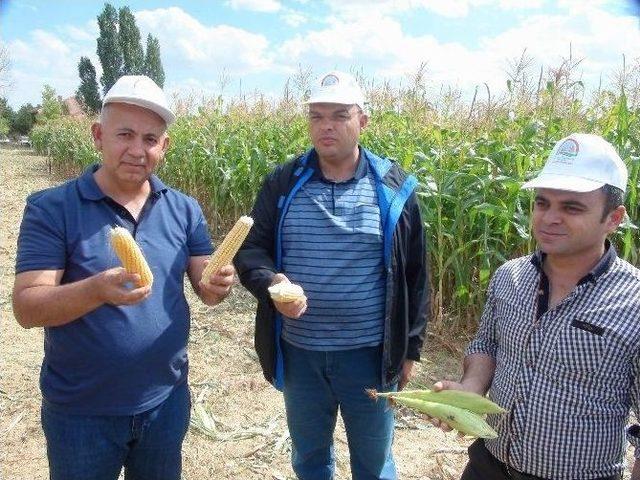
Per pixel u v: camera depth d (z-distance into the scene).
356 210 2.76
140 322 2.22
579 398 1.89
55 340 2.18
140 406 2.27
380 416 2.92
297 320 2.83
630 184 5.30
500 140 6.27
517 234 5.61
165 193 2.45
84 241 2.15
